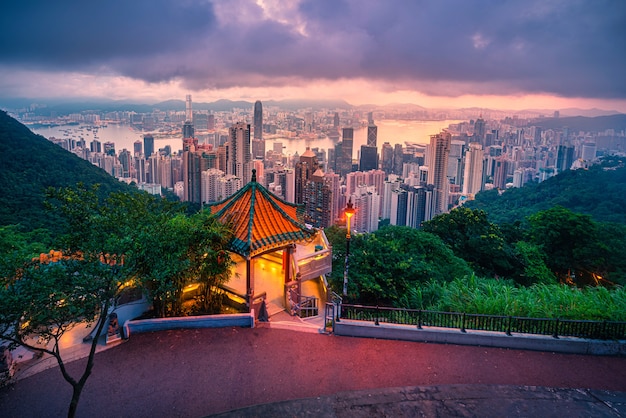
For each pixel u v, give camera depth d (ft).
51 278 33.65
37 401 37.91
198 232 52.90
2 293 32.42
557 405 37.35
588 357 45.50
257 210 60.23
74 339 47.57
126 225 44.62
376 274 71.72
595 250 110.11
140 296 53.11
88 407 37.22
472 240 106.73
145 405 37.58
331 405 37.37
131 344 46.91
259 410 36.65
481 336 47.16
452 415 36.06
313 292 67.97
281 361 44.19
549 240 116.06
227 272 56.49
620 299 53.67
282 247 59.62
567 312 51.75
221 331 50.01
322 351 46.09
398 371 42.50
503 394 38.75
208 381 40.88
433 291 65.67
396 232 89.56
